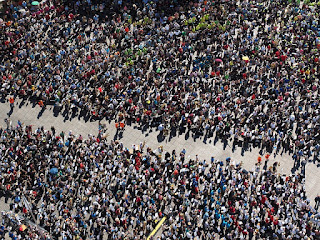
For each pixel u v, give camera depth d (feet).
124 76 423.23
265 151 378.53
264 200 343.46
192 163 366.84
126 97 408.05
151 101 404.77
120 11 480.64
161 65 432.66
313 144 380.58
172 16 469.57
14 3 483.10
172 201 347.97
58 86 418.51
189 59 438.40
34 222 341.21
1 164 365.61
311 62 432.66
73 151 373.40
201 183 358.02
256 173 361.30
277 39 451.94
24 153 375.04
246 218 337.52
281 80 413.59
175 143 384.27
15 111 407.03
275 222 334.03
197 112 397.80
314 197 353.51
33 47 448.24
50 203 348.79
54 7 482.28
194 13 474.49
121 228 336.90
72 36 460.14
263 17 474.49
